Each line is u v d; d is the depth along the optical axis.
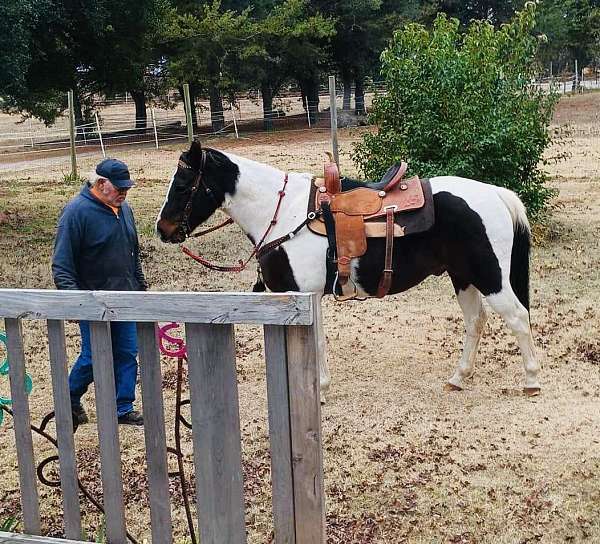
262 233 5.22
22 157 24.86
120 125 35.34
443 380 5.91
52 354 2.86
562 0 42.03
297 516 2.66
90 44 20.53
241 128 32.16
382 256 5.07
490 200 5.12
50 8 16.09
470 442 4.82
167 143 27.81
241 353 6.70
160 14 23.11
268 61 30.70
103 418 2.85
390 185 5.15
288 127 31.80
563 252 9.81
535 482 4.29
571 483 4.25
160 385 2.76
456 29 10.20
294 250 5.13
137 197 15.34
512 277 5.34
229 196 5.21
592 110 30.53
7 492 4.44
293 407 2.59
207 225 12.55
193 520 4.04
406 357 6.47
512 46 9.95
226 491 2.74
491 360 6.27
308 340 2.54
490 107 9.48
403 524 3.93
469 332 5.62
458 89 9.51
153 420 2.78
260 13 32.19
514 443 4.78
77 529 2.96
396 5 34.16
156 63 30.53
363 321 7.52
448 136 9.40
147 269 9.81
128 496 4.32
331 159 5.29
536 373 5.45
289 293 2.53
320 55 30.92
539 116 10.01
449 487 4.28
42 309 2.81
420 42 9.97
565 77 43.66
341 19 32.09
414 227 5.00
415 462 4.59
